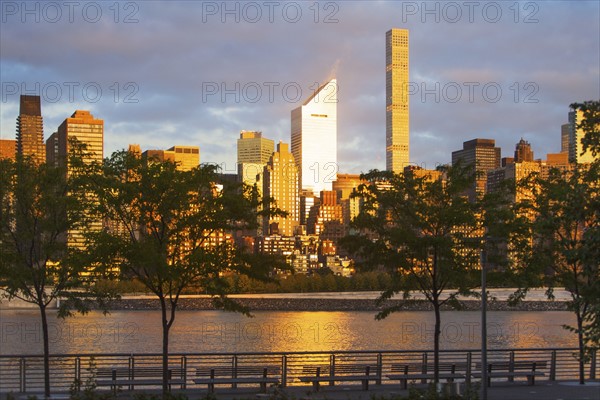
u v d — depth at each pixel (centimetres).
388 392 4109
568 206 2969
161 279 4003
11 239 4006
